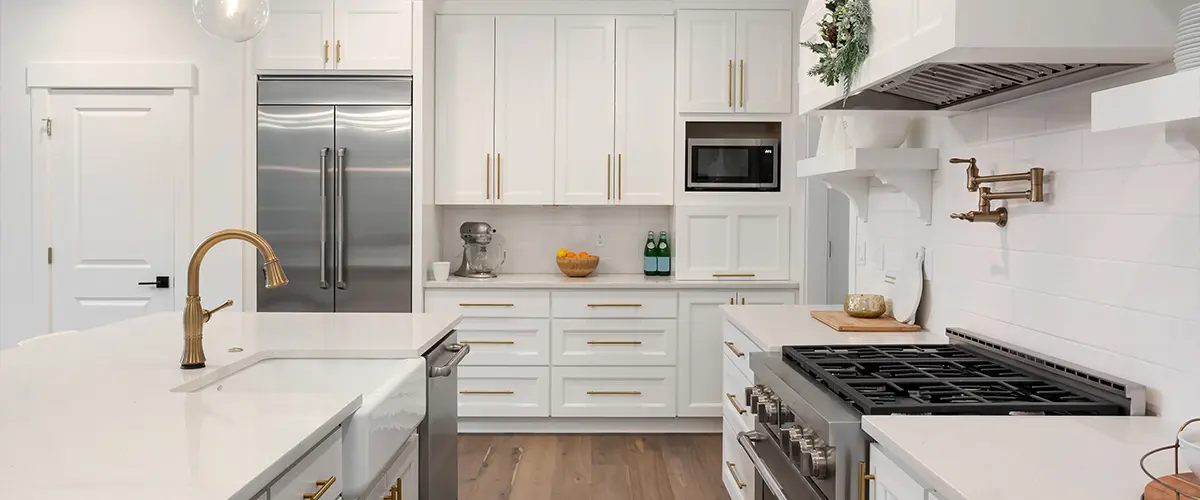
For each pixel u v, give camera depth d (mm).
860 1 2092
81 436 1350
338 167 4336
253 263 4363
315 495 1464
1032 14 1573
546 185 4625
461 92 4594
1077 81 1916
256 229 4363
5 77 4301
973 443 1445
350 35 4324
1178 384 1596
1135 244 1721
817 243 4562
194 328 1997
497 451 4195
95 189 4336
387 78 4355
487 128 4609
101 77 4293
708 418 4562
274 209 4359
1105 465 1327
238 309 4359
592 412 4492
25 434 1356
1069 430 1533
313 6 4320
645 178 4621
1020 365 2104
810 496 1838
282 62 4320
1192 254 1558
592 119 4617
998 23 1571
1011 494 1190
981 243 2416
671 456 4125
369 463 1702
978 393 1841
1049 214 2049
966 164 2496
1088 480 1255
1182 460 1345
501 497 3521
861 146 2885
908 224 2975
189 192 4328
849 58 2145
